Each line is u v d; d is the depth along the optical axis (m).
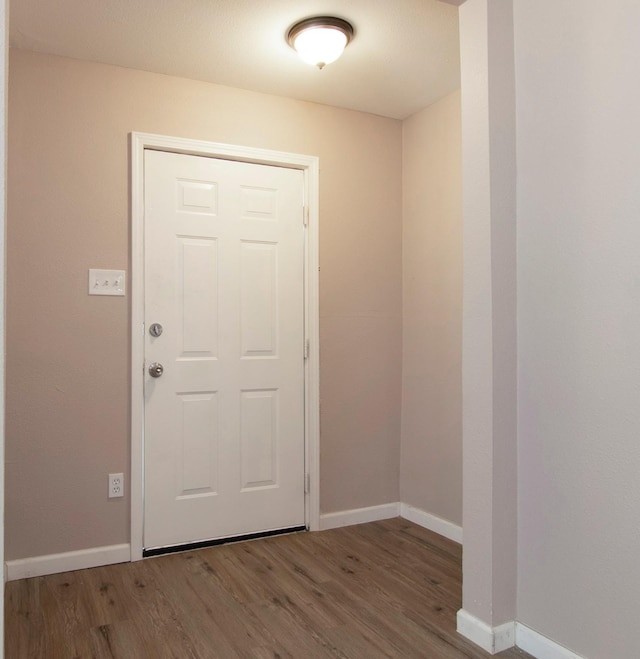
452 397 2.97
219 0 2.16
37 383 2.50
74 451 2.56
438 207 3.08
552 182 1.84
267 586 2.38
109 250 2.64
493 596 1.88
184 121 2.79
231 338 2.92
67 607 2.19
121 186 2.66
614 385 1.65
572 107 1.77
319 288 3.12
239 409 2.93
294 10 2.23
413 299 3.27
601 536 1.67
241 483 2.93
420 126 3.23
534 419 1.88
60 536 2.53
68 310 2.55
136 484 2.66
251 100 2.95
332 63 2.65
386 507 3.30
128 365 2.67
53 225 2.53
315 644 1.94
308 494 3.08
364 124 3.27
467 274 1.98
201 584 2.40
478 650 1.89
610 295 1.66
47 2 2.15
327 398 3.14
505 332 1.92
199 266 2.85
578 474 1.74
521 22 1.94
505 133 1.93
